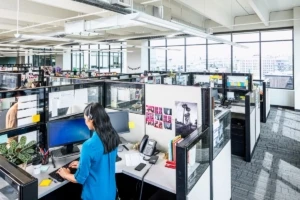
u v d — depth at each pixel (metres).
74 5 4.48
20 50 10.91
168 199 2.30
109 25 4.20
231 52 9.03
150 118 2.62
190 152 1.64
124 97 2.84
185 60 10.06
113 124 2.64
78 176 1.66
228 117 2.62
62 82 4.37
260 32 8.41
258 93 4.84
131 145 2.69
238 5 6.89
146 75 5.42
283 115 7.23
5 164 0.98
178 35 7.12
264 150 4.30
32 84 5.12
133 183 2.64
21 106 2.13
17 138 2.09
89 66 13.98
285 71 8.24
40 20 6.16
